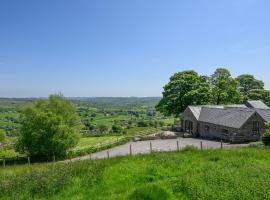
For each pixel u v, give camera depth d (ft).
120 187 48.80
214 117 189.78
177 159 65.67
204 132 197.77
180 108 239.71
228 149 83.71
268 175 48.29
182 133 213.46
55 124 149.07
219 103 269.85
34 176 55.11
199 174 50.31
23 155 169.07
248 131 164.96
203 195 40.32
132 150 152.97
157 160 65.72
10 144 216.33
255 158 66.69
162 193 42.63
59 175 54.29
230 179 46.14
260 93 302.25
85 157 144.46
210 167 56.80
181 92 238.68
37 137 144.05
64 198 45.39
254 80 321.11
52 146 146.41
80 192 47.55
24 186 49.90
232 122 170.71
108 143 179.01
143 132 230.07
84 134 278.67
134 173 56.13
